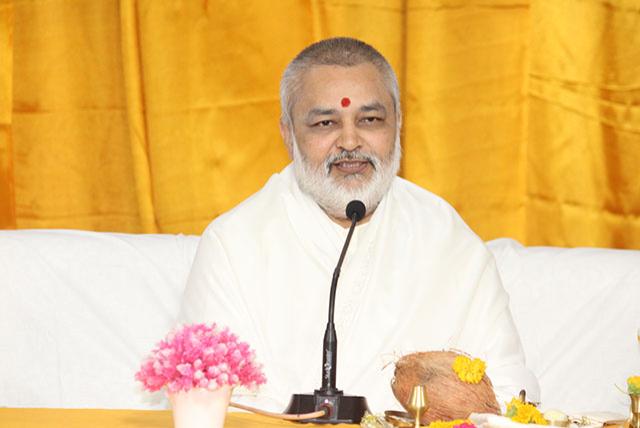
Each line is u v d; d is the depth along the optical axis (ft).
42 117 18.12
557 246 17.69
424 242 13.84
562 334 15.58
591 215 17.56
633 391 8.73
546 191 17.67
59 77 18.07
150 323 15.58
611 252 16.12
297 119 13.29
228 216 13.92
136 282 15.79
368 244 13.48
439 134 17.52
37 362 15.42
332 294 10.14
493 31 17.42
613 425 8.93
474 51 17.43
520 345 13.71
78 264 15.81
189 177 17.92
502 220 17.70
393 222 13.88
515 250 16.34
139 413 9.91
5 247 15.79
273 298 13.29
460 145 17.56
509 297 15.02
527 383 12.93
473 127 17.53
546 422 8.54
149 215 17.99
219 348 8.05
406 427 8.84
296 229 13.57
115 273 15.81
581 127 17.48
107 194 18.24
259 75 17.85
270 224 13.69
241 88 17.89
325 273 13.38
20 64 18.08
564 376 15.38
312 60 13.28
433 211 14.23
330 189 13.06
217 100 17.87
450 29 17.39
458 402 8.93
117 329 15.56
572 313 15.65
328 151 13.06
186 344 8.04
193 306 13.37
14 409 10.00
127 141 18.13
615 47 17.30
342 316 13.20
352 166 13.04
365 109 12.98
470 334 13.57
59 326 15.52
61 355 15.43
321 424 9.57
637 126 17.29
